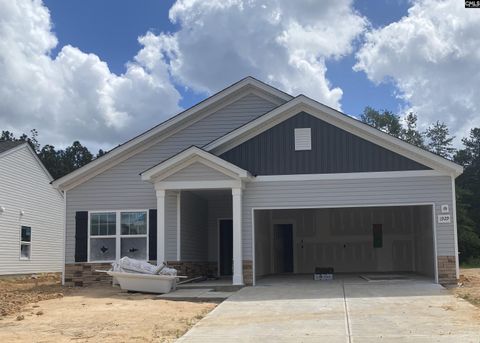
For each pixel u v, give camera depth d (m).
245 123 19.73
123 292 16.69
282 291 15.77
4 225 26.41
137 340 9.59
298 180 17.72
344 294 14.80
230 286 17.00
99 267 19.52
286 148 17.89
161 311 12.87
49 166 59.50
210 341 9.43
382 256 24.53
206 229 22.64
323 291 15.56
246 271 17.42
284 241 25.05
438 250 17.08
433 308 12.30
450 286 16.50
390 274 21.98
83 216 19.80
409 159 17.41
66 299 15.17
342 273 23.58
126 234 19.59
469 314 11.45
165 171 17.73
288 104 17.73
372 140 17.59
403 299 13.74
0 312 12.84
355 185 17.50
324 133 17.80
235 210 17.33
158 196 17.80
